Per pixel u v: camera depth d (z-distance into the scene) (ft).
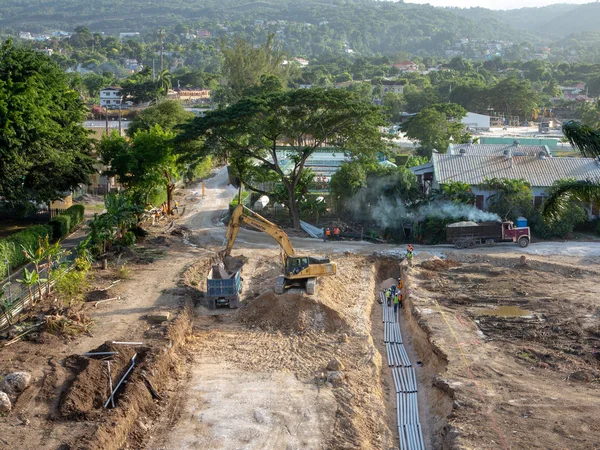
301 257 127.13
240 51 463.83
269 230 134.10
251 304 126.00
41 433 75.82
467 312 123.34
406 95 588.09
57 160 166.91
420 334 115.44
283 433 82.99
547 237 178.50
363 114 177.37
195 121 185.88
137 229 177.06
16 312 111.55
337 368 100.94
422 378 102.99
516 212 180.24
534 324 116.26
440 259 158.20
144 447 79.36
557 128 533.14
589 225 186.19
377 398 93.61
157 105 345.72
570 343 107.34
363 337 114.32
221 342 112.68
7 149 152.66
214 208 228.43
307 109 178.81
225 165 346.74
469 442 76.95
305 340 113.39
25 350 98.58
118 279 139.64
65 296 121.60
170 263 155.33
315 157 288.92
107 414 80.18
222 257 138.92
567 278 144.97
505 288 137.80
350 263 156.97
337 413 87.92
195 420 85.97
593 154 102.68
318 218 198.80
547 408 84.64
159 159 195.42
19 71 169.89
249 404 90.27
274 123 181.78
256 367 102.37
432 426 87.76
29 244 149.89
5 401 80.69
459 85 604.08
